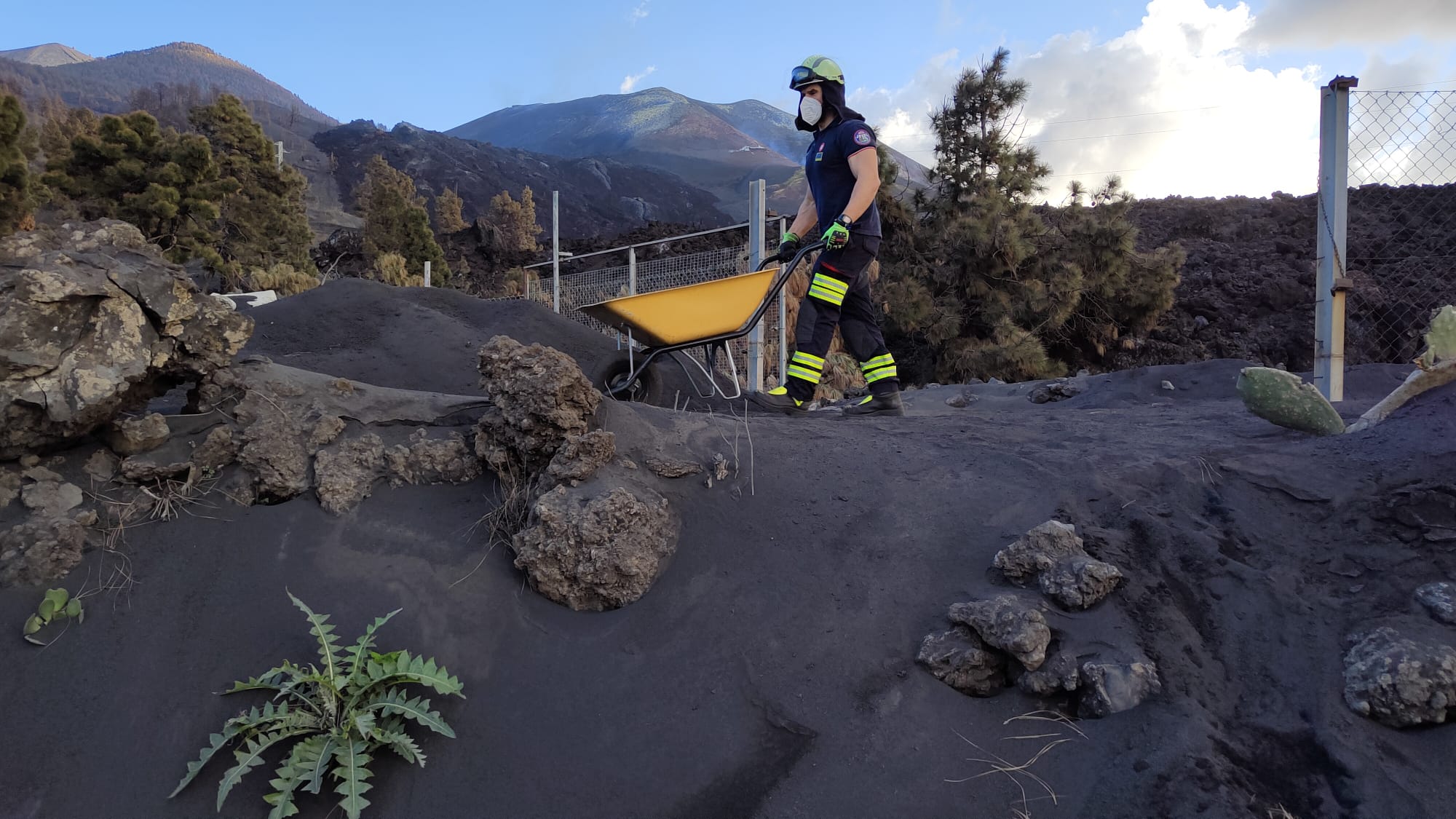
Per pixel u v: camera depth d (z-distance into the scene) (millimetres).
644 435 3887
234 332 3479
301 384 3654
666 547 3307
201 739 2553
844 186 4863
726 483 3703
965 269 17047
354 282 7680
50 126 43906
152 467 3213
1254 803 2307
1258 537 3186
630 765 2590
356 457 3477
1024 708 2723
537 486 3420
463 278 24844
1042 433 4457
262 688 2664
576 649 2953
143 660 2732
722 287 4723
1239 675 2721
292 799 2344
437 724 2561
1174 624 2873
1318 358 5285
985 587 3111
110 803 2387
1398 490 3162
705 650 2955
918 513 3541
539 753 2619
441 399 3873
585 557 3098
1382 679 2473
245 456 3332
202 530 3158
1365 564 2959
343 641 2855
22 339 2873
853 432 4434
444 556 3230
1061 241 17344
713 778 2559
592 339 7734
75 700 2602
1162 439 4164
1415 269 18203
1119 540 3223
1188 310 19328
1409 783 2289
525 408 3436
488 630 2984
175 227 22797
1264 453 3689
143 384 3305
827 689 2805
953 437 4348
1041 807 2418
